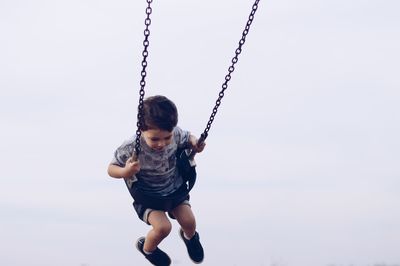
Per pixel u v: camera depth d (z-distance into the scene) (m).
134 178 5.86
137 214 6.29
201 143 5.97
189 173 6.08
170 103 5.61
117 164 5.88
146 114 5.50
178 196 6.07
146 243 6.32
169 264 6.55
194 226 6.34
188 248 6.58
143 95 5.52
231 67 5.96
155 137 5.57
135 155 5.66
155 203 6.00
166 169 5.93
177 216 6.32
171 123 5.54
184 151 6.08
